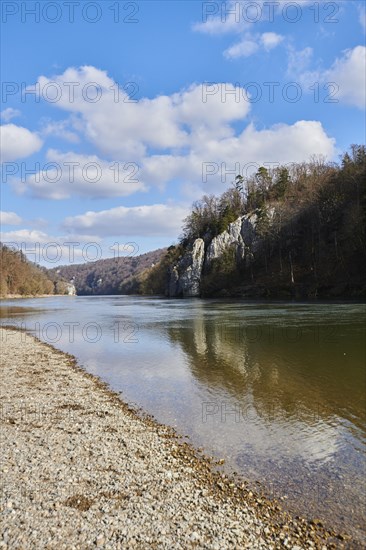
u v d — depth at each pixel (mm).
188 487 9305
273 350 25469
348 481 9648
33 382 19531
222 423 13594
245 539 7375
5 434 12430
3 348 30281
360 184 85000
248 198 143000
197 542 7230
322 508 8508
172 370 21609
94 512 8094
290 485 9484
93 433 12648
